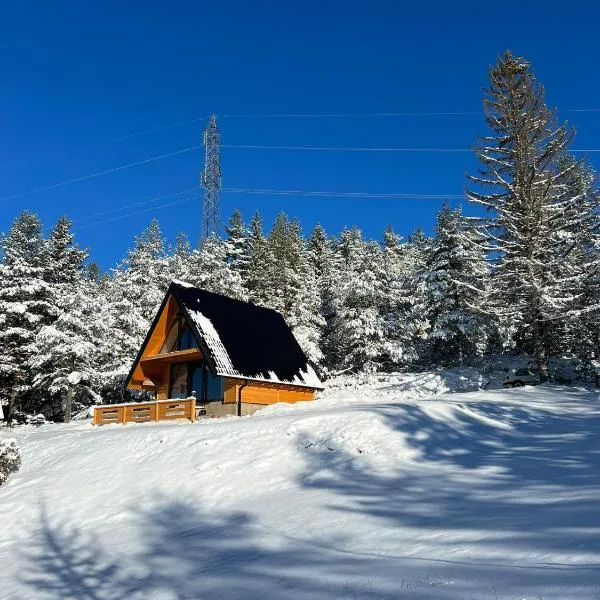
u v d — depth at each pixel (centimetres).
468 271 3838
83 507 1431
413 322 4359
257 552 920
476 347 3997
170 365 3216
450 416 1619
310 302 4741
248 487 1358
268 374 2894
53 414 4500
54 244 4519
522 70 2961
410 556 722
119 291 4456
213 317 2978
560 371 3091
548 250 2728
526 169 2839
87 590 914
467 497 987
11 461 1858
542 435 1414
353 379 4053
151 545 1096
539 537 686
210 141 5366
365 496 1115
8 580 1034
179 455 1655
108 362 4122
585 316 2669
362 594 605
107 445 1905
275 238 5716
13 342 3903
